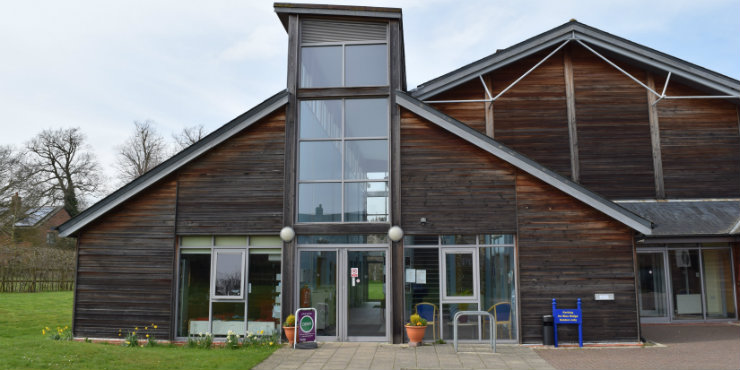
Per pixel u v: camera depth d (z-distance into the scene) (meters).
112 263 12.25
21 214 39.44
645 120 15.91
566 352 10.66
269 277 12.10
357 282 11.93
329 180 12.25
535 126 15.77
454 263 11.88
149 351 10.34
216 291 12.11
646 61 15.62
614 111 15.90
